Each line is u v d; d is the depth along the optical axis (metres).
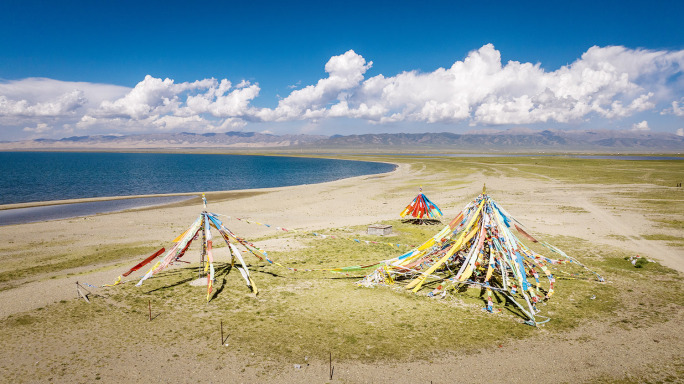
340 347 12.83
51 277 20.70
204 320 15.01
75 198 60.50
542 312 15.65
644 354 12.27
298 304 16.59
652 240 26.92
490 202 20.05
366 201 49.06
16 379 10.99
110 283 19.25
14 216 43.38
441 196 50.94
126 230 33.12
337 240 28.38
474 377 11.11
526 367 11.60
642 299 16.88
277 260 23.31
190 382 10.89
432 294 17.61
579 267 21.47
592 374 11.23
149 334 13.84
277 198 53.84
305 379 11.02
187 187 78.06
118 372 11.41
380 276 19.62
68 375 11.22
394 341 13.22
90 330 14.16
